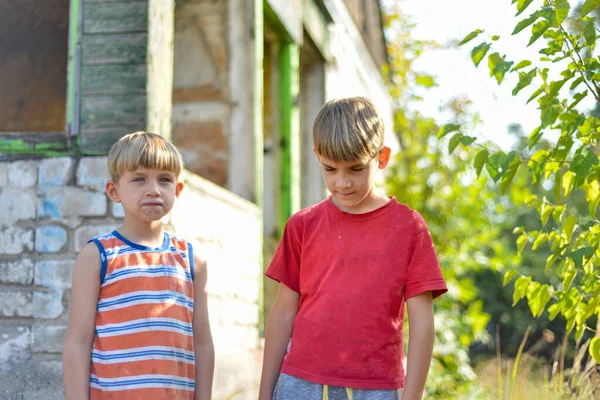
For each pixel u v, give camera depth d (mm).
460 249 7512
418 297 2014
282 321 2201
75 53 3227
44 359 3021
